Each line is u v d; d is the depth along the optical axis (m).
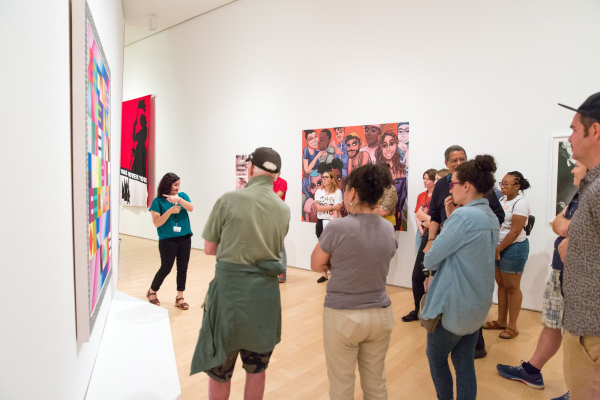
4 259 0.99
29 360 1.16
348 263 1.67
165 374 2.42
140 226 9.40
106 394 2.15
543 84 4.11
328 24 5.76
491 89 4.42
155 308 3.76
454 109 4.67
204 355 1.80
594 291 1.16
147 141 9.08
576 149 1.27
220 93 7.42
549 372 2.79
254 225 1.83
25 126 1.14
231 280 1.82
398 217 5.13
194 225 8.09
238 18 7.01
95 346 2.54
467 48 4.56
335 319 1.70
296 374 2.73
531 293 4.21
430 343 1.93
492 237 1.78
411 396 2.46
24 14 1.13
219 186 7.57
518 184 3.46
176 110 8.37
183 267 4.09
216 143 7.57
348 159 5.58
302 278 5.58
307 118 6.06
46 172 1.34
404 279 5.10
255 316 1.82
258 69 6.73
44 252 1.31
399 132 5.10
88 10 1.86
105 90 2.75
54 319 1.42
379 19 5.25
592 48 3.84
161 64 8.69
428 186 4.39
